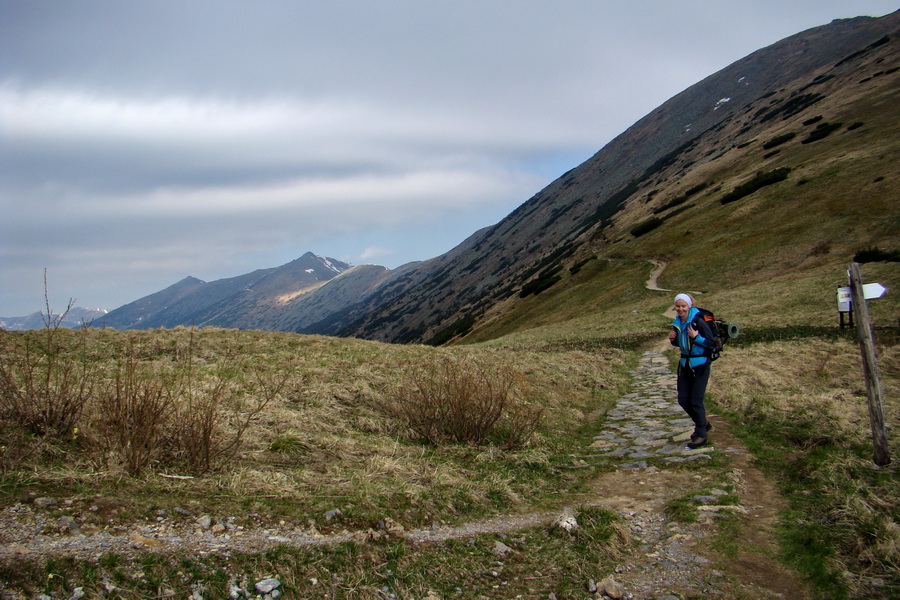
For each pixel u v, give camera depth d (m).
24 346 11.45
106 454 5.30
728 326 8.27
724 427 9.32
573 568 4.58
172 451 5.87
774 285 34.25
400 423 8.83
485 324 74.75
